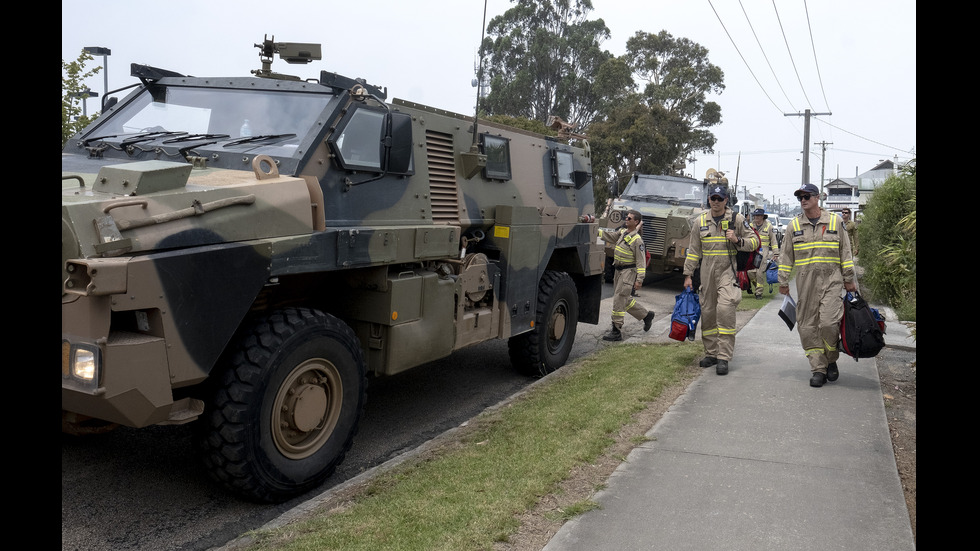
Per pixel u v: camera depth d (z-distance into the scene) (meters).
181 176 3.82
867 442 5.05
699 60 43.41
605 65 38.72
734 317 6.93
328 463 4.52
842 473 4.49
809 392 6.32
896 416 5.86
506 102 40.31
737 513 3.92
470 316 6.07
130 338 3.47
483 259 6.24
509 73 42.16
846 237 6.43
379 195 5.10
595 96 40.72
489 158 6.64
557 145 8.05
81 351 3.34
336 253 4.54
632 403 5.90
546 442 4.94
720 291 6.97
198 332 3.69
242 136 4.97
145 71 5.50
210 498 4.35
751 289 13.89
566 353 7.75
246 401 3.93
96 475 4.60
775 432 5.25
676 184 17.30
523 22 41.59
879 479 4.40
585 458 4.66
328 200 4.68
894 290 11.84
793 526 3.78
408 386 7.01
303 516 3.98
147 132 5.23
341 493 4.29
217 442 3.94
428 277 5.45
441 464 4.59
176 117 5.30
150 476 4.62
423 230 5.36
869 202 17.48
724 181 10.30
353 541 3.51
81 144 5.17
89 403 3.52
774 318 10.45
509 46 40.94
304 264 4.30
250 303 3.96
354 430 4.73
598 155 35.91
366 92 4.98
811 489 4.24
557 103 41.78
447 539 3.53
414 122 5.58
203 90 5.37
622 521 3.80
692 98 42.22
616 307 9.21
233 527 3.99
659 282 17.16
